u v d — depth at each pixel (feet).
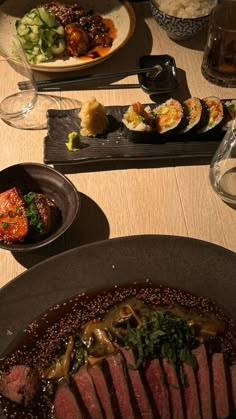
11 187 1.63
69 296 1.43
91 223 1.64
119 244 1.50
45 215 1.51
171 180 1.76
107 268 1.47
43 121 1.92
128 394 1.25
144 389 1.25
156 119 1.82
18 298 1.41
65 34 2.06
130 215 1.66
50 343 1.37
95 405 1.24
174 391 1.27
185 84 2.06
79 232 1.61
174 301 1.44
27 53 2.04
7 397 1.28
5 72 2.03
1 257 1.55
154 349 1.30
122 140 1.81
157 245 1.50
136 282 1.46
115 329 1.38
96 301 1.44
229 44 1.93
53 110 1.87
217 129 1.80
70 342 1.37
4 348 1.36
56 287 1.44
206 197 1.72
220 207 1.69
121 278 1.47
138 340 1.31
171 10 2.12
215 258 1.49
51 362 1.35
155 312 1.38
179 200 1.71
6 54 2.01
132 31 2.13
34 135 1.88
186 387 1.27
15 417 1.27
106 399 1.24
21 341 1.37
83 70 2.09
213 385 1.29
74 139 1.76
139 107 1.80
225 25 2.00
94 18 2.15
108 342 1.37
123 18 2.21
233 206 1.70
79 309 1.42
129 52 2.18
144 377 1.28
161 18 2.10
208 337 1.38
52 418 1.27
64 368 1.33
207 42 2.02
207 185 1.75
